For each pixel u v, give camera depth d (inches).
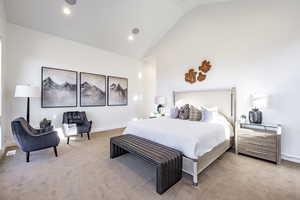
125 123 206.5
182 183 70.8
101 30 151.3
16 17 117.0
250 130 101.9
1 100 100.7
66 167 85.7
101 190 64.8
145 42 190.1
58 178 73.9
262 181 72.3
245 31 116.9
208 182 71.6
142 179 73.9
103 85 181.5
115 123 194.9
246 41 116.4
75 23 135.2
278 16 101.1
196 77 151.8
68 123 138.1
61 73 146.3
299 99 93.4
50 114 139.9
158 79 194.2
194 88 153.8
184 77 163.6
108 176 76.4
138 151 73.7
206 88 143.3
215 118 117.0
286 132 97.7
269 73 105.2
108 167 86.3
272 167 87.0
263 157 95.7
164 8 149.9
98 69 176.6
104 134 162.7
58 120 144.7
